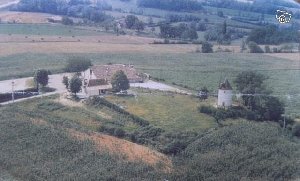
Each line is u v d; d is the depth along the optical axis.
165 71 162.62
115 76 125.12
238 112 114.81
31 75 144.38
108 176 85.50
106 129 104.62
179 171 91.38
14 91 124.25
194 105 119.44
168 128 106.19
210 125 108.88
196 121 110.50
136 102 119.19
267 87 134.25
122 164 90.25
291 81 153.12
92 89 123.00
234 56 194.75
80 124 106.19
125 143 100.56
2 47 187.62
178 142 100.75
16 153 91.31
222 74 162.25
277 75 162.75
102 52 189.75
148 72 158.50
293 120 115.06
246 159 94.88
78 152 92.62
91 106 115.25
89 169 87.31
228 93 116.38
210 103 120.31
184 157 97.62
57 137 97.06
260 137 102.88
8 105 114.94
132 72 144.25
